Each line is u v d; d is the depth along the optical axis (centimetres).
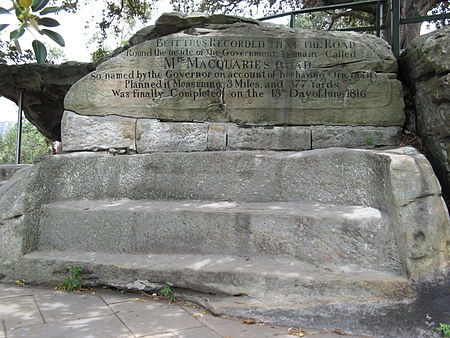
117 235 383
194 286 321
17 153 944
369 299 274
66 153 477
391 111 470
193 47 480
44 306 318
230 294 307
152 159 432
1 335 261
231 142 474
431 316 262
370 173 347
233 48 477
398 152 361
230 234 353
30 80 927
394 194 292
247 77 477
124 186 435
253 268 312
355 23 1284
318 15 1309
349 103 471
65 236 398
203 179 415
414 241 279
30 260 377
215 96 479
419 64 427
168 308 314
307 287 288
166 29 498
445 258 275
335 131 470
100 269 356
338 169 365
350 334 268
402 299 269
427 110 420
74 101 486
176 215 369
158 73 482
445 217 283
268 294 296
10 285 377
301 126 475
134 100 484
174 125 478
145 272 340
